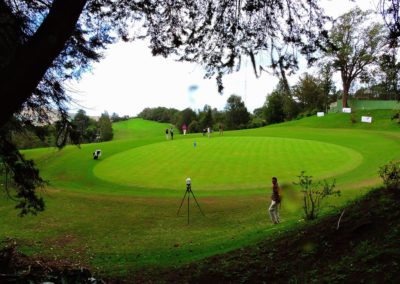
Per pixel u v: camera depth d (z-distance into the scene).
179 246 12.03
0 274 5.82
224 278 6.52
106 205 18.56
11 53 5.33
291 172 24.64
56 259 10.29
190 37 6.64
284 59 6.03
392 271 4.63
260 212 16.28
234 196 19.56
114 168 29.34
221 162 29.00
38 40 4.12
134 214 16.86
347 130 49.34
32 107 7.54
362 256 5.35
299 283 5.41
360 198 8.19
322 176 23.09
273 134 49.62
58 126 7.80
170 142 43.94
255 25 6.22
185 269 7.67
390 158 27.42
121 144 43.19
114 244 12.64
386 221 6.18
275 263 6.56
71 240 13.16
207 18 6.39
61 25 4.17
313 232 7.18
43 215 16.45
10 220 15.56
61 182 25.22
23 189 8.62
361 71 50.28
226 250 9.07
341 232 6.55
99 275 7.86
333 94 76.88
